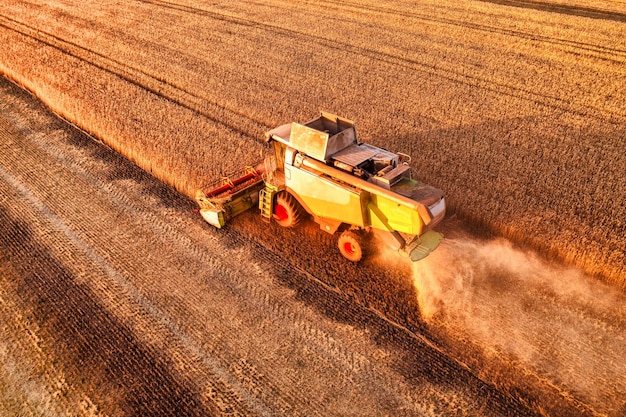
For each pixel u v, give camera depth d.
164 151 14.60
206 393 8.00
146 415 7.68
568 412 7.62
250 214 12.49
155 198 13.13
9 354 8.73
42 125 16.95
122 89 18.98
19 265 10.75
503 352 8.61
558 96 18.02
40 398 7.97
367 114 16.69
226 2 32.03
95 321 9.34
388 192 8.99
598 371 8.24
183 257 10.99
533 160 13.76
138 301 9.78
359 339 8.91
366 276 10.38
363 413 7.66
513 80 19.50
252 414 7.67
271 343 8.86
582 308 9.50
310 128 9.95
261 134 15.55
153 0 32.88
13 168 14.41
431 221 8.82
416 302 9.69
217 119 16.73
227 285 10.20
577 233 10.96
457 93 18.36
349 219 10.09
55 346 8.85
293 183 10.80
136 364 8.49
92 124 16.30
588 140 14.83
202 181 13.16
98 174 14.17
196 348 8.77
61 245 11.34
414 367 8.38
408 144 14.75
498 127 15.72
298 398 7.90
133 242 11.47
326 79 19.78
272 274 10.48
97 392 8.04
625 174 12.97
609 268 10.05
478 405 7.75
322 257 10.95
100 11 30.16
